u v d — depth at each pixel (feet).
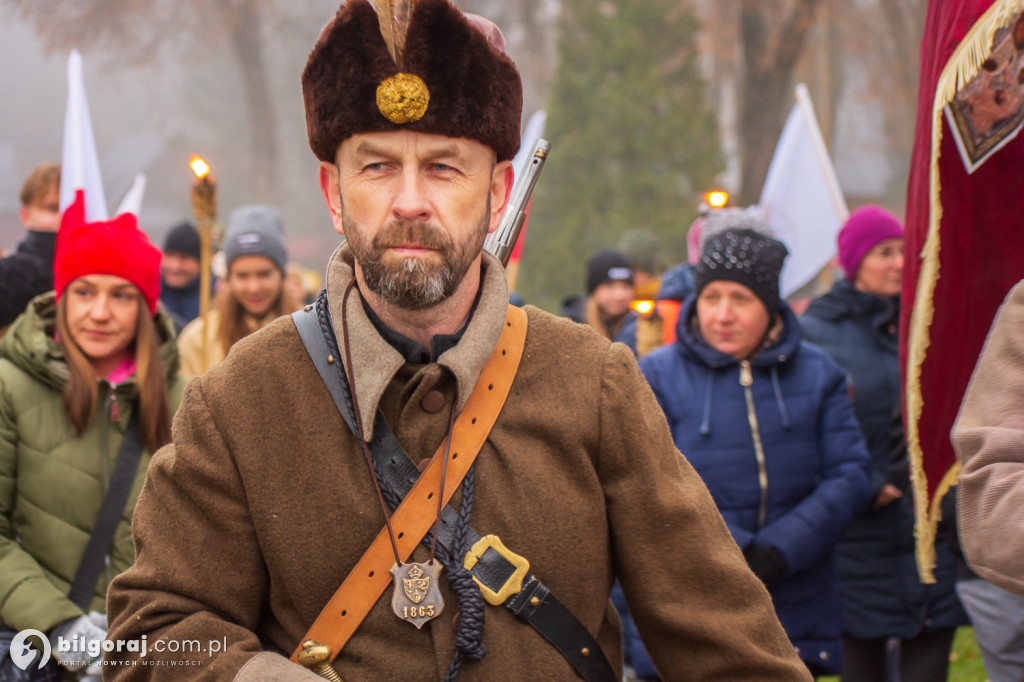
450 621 11.46
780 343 25.67
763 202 45.16
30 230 35.78
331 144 11.81
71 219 26.43
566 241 176.55
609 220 177.17
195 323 35.65
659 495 12.06
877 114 296.10
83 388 21.36
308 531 11.62
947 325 16.84
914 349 17.34
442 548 11.57
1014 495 13.32
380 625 11.48
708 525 12.27
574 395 12.02
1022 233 16.08
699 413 25.18
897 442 30.22
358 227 11.57
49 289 28.66
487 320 11.93
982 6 15.99
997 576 13.48
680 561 12.05
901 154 278.67
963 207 16.55
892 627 29.12
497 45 11.87
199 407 11.93
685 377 25.67
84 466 21.40
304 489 11.67
